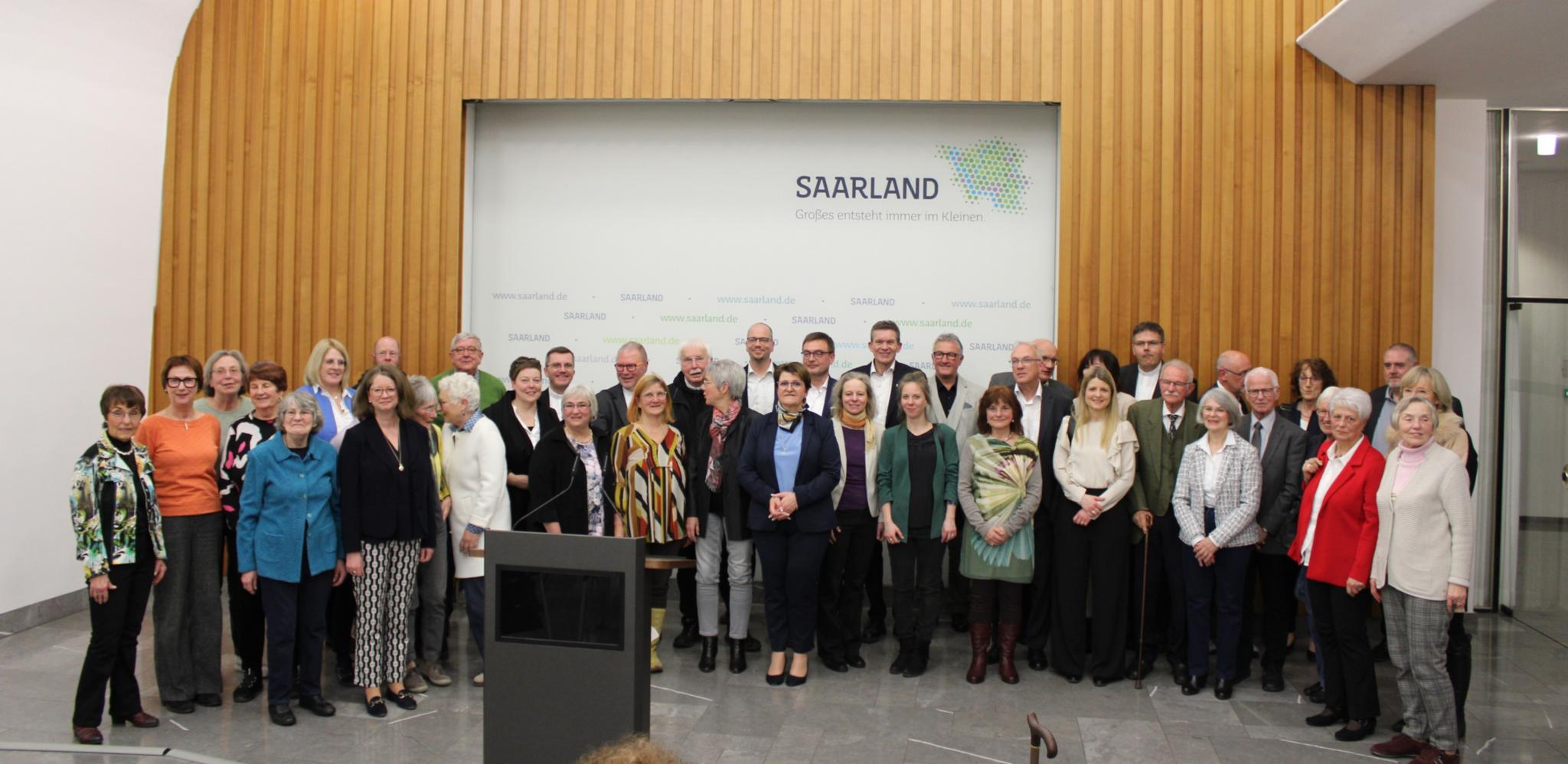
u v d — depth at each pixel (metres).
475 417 5.41
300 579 4.84
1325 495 4.86
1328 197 6.79
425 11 7.18
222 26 7.25
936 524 5.58
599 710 3.60
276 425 4.84
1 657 5.72
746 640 5.91
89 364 6.71
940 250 7.14
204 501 4.96
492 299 7.33
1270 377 5.49
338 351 5.69
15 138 6.08
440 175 7.16
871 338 6.37
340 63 7.22
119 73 6.77
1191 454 5.39
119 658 4.66
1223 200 6.83
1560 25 5.58
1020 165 7.10
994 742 4.68
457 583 7.23
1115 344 6.89
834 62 6.96
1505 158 7.17
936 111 7.13
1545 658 6.09
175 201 7.28
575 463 5.29
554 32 7.09
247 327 7.27
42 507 6.36
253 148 7.26
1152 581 5.67
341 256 7.22
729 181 7.21
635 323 7.27
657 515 5.44
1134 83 6.87
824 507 5.44
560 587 3.65
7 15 5.89
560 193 7.29
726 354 7.23
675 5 7.04
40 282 6.29
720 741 4.65
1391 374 5.98
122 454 4.55
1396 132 6.77
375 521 4.88
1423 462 4.48
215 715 4.92
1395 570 4.50
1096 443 5.46
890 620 6.92
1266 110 6.81
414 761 4.39
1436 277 7.01
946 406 6.15
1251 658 5.66
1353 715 4.76
